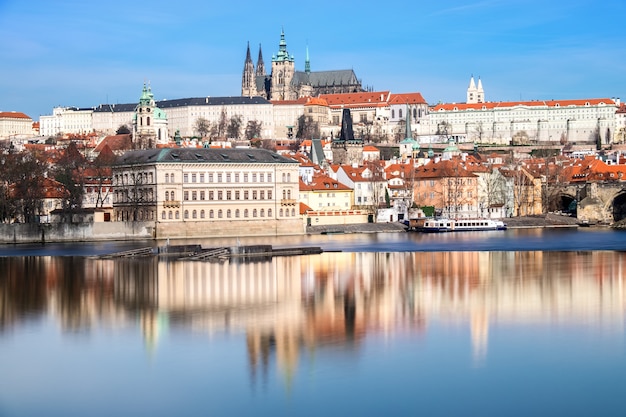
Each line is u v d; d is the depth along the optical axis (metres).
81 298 185.38
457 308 170.25
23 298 185.75
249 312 167.88
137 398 116.31
